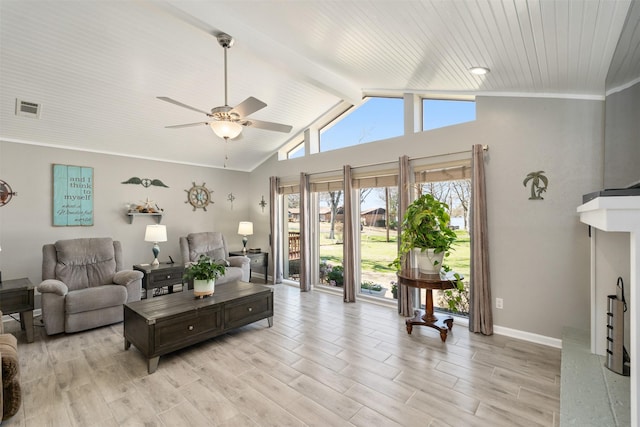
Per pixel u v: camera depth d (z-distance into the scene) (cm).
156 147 490
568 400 189
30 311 317
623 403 182
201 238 527
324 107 483
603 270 242
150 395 226
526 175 313
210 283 329
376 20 218
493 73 270
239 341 318
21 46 277
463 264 376
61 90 335
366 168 452
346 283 453
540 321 308
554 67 232
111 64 316
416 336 329
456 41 219
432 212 327
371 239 464
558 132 296
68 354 291
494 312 335
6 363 193
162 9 232
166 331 270
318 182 512
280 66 311
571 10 154
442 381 242
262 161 620
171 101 247
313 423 196
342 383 240
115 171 477
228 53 328
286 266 602
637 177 153
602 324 243
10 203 390
